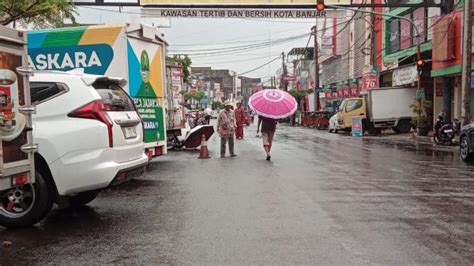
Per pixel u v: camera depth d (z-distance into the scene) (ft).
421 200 28.94
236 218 24.59
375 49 123.95
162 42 42.86
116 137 24.22
